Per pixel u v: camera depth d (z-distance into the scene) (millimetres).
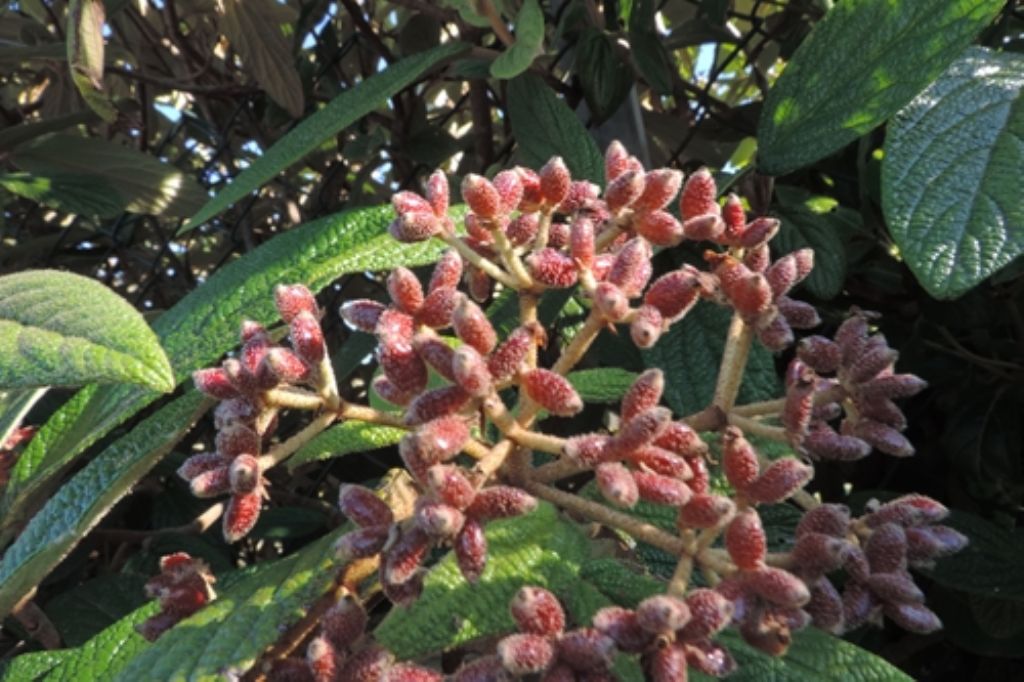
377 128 400
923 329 277
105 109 286
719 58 492
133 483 176
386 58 377
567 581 149
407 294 144
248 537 314
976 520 220
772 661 147
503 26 266
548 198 165
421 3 326
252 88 414
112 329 141
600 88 276
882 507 150
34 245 455
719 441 175
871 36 199
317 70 419
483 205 153
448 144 386
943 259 147
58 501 177
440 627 142
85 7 271
